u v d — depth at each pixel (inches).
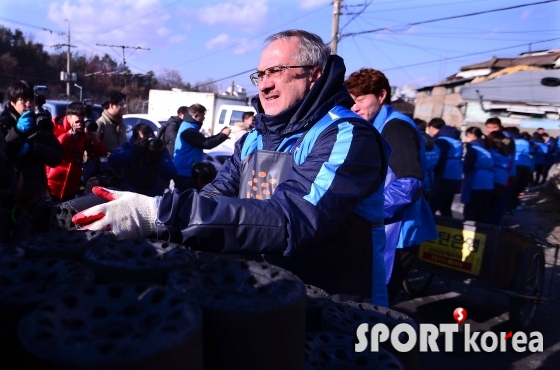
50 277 32.2
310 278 65.0
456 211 366.9
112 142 238.1
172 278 32.5
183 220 46.9
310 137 59.9
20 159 128.9
